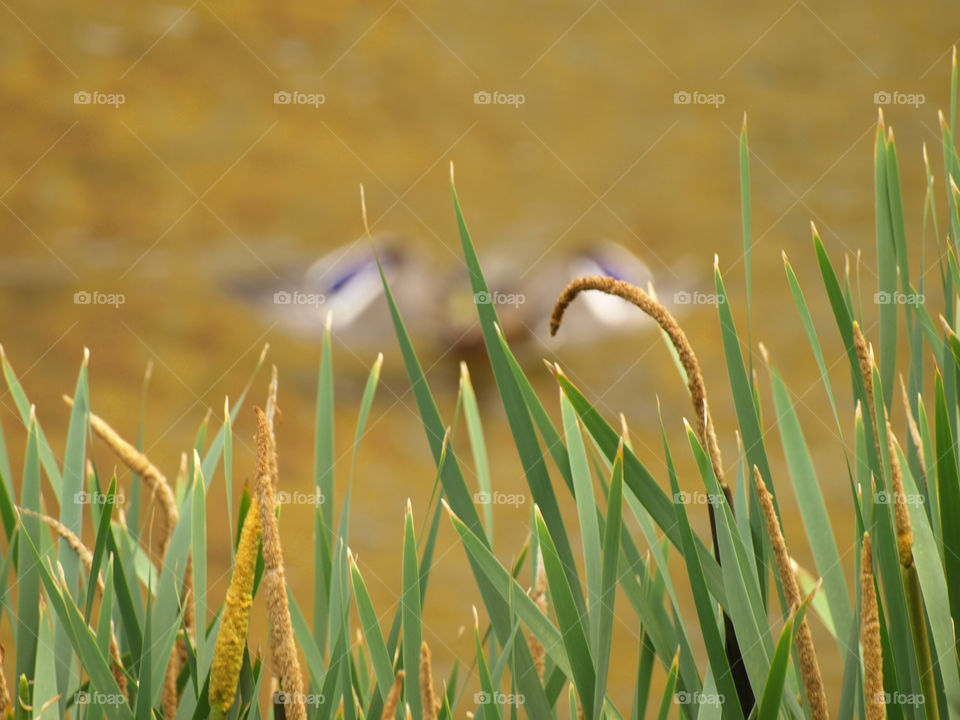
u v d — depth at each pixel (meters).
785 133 34.38
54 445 17.14
